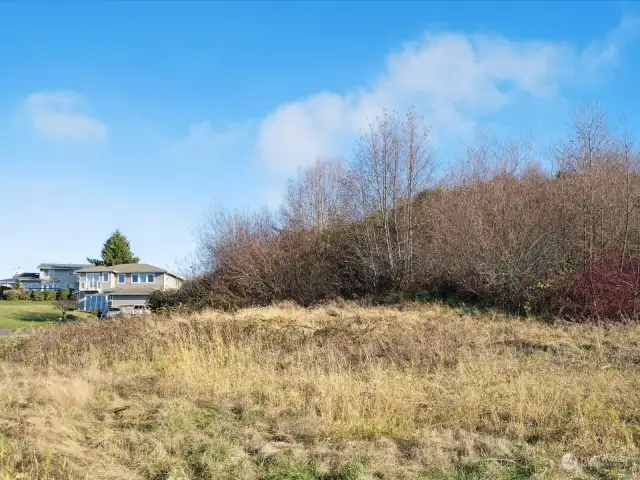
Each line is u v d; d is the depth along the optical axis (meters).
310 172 26.06
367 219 22.47
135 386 7.80
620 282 13.66
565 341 10.44
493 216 17.64
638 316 13.01
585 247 15.63
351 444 5.15
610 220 16.20
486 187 19.72
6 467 4.40
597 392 6.41
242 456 4.88
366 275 21.25
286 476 4.46
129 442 5.30
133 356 10.48
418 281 19.70
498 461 4.72
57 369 9.76
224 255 24.67
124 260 57.50
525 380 7.00
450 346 9.77
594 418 5.62
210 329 12.15
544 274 15.61
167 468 4.70
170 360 9.48
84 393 7.00
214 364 8.78
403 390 6.75
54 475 4.47
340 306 18.98
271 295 22.58
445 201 20.27
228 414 6.27
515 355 9.33
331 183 25.83
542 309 14.51
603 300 13.34
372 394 6.59
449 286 18.31
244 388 7.43
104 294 46.16
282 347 10.72
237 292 23.67
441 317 14.17
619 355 9.05
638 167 18.69
